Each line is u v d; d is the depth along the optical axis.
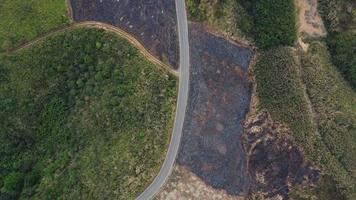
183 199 75.81
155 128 76.62
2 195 81.12
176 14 81.56
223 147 78.44
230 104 80.12
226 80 80.88
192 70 80.38
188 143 77.44
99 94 80.56
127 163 75.50
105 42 82.31
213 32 81.88
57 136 82.12
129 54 80.94
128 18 82.81
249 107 80.81
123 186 75.12
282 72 84.00
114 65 81.25
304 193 77.56
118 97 78.81
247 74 82.44
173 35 81.31
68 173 78.38
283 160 78.12
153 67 79.69
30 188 80.25
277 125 79.12
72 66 83.12
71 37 83.81
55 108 83.12
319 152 80.56
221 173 77.50
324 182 79.06
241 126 79.81
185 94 79.31
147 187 75.69
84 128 80.00
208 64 80.75
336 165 81.75
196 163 77.12
